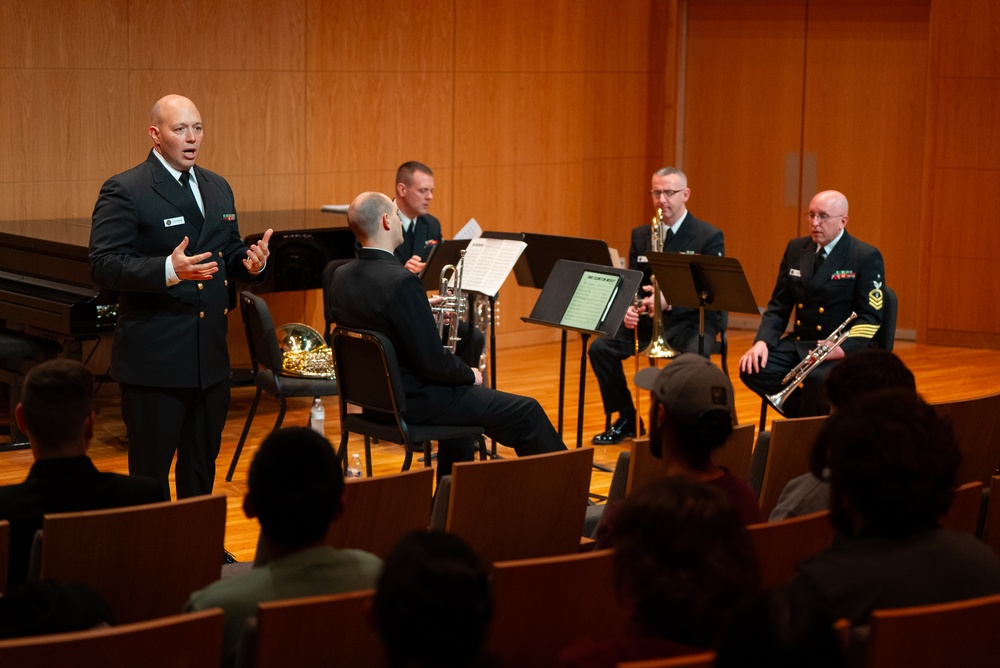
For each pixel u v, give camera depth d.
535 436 4.19
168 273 3.75
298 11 7.34
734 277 4.93
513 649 2.18
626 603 1.75
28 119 6.48
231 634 2.03
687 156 9.40
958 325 8.50
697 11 9.19
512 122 8.38
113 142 6.77
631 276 4.63
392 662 1.51
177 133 3.96
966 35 8.20
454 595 1.48
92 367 6.69
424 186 6.03
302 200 7.52
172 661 1.81
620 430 5.94
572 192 8.77
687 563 1.68
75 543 2.37
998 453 3.68
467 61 8.10
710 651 1.67
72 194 6.68
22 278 5.70
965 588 1.98
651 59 9.25
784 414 5.15
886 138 8.67
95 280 3.88
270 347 5.10
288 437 2.09
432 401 4.07
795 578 2.04
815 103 8.88
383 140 7.81
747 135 9.15
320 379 5.26
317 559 2.07
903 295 8.80
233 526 4.59
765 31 8.96
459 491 2.83
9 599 1.97
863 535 2.04
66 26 6.53
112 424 6.11
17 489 2.57
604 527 2.49
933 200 8.45
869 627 1.85
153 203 3.96
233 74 7.14
